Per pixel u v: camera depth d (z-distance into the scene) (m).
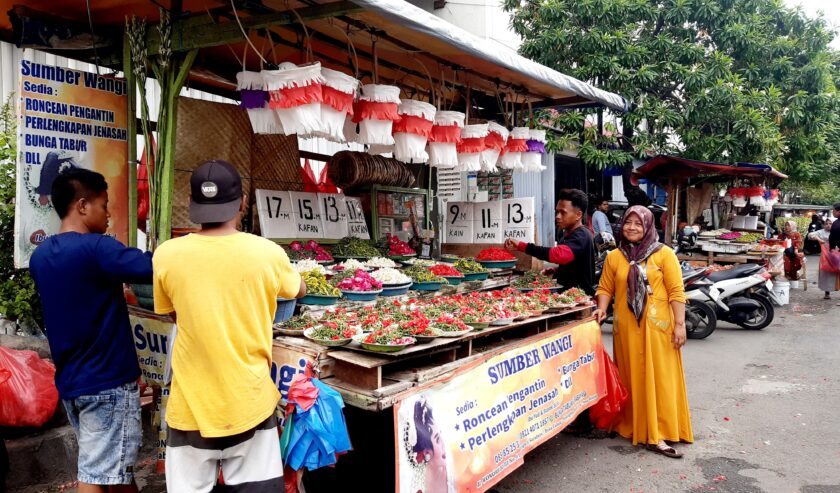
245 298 2.17
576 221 4.72
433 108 4.08
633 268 4.12
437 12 10.37
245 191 4.45
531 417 3.41
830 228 11.55
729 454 4.05
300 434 2.41
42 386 3.35
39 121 3.39
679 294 4.03
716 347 7.22
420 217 5.82
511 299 3.95
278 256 2.29
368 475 3.42
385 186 5.43
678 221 12.37
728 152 10.92
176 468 2.21
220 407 2.14
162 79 3.46
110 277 2.50
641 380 4.16
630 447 4.22
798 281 12.85
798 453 4.05
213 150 4.25
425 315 3.35
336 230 4.85
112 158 3.72
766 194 12.75
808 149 12.38
